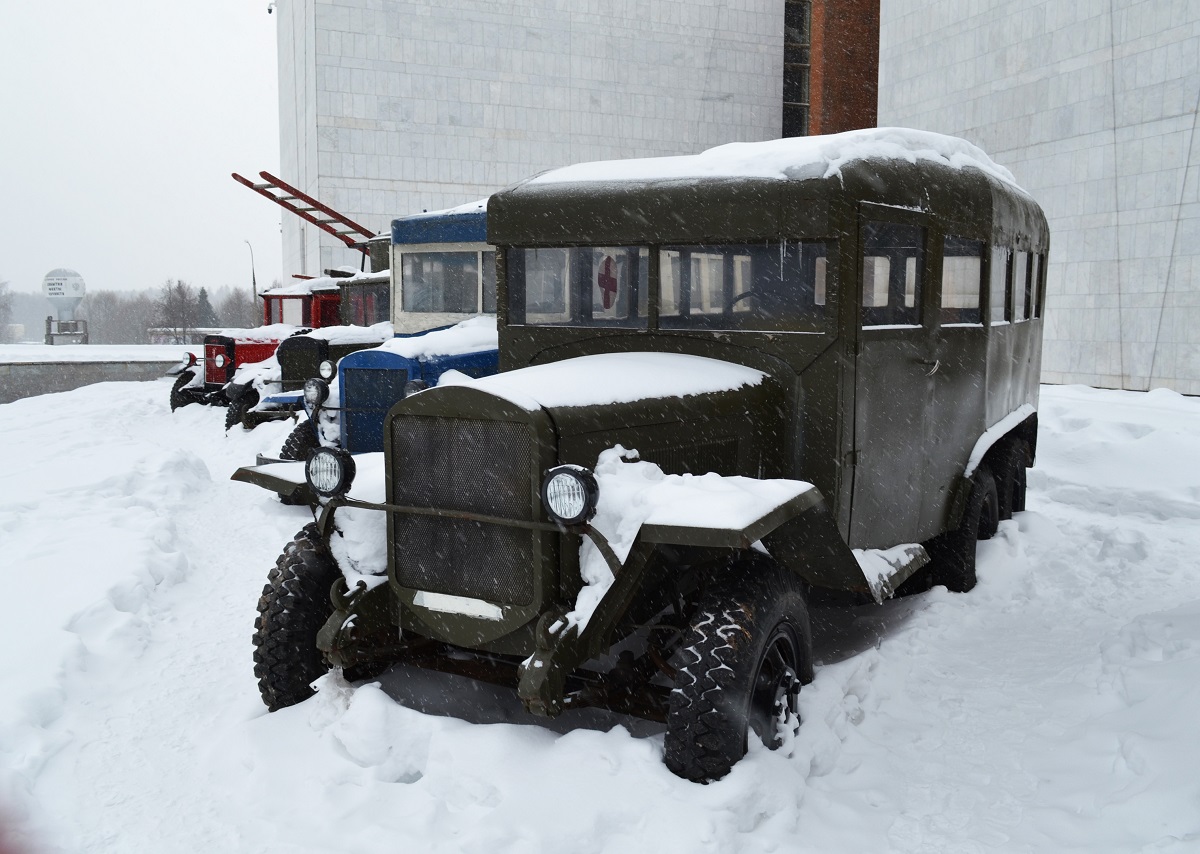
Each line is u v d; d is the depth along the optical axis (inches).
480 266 317.1
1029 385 280.4
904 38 817.5
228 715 153.0
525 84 1187.3
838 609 210.2
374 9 1128.8
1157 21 593.6
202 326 3080.7
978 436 223.9
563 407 133.0
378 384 289.3
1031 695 161.6
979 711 156.0
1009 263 244.1
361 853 113.1
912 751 143.0
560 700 124.6
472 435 133.9
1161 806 116.4
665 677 161.8
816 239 160.6
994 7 717.9
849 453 165.5
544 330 185.5
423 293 328.8
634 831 114.6
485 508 133.9
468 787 125.0
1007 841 117.9
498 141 1182.9
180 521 293.9
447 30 1154.0
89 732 149.8
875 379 171.6
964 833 120.1
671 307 173.9
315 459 146.1
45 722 152.8
